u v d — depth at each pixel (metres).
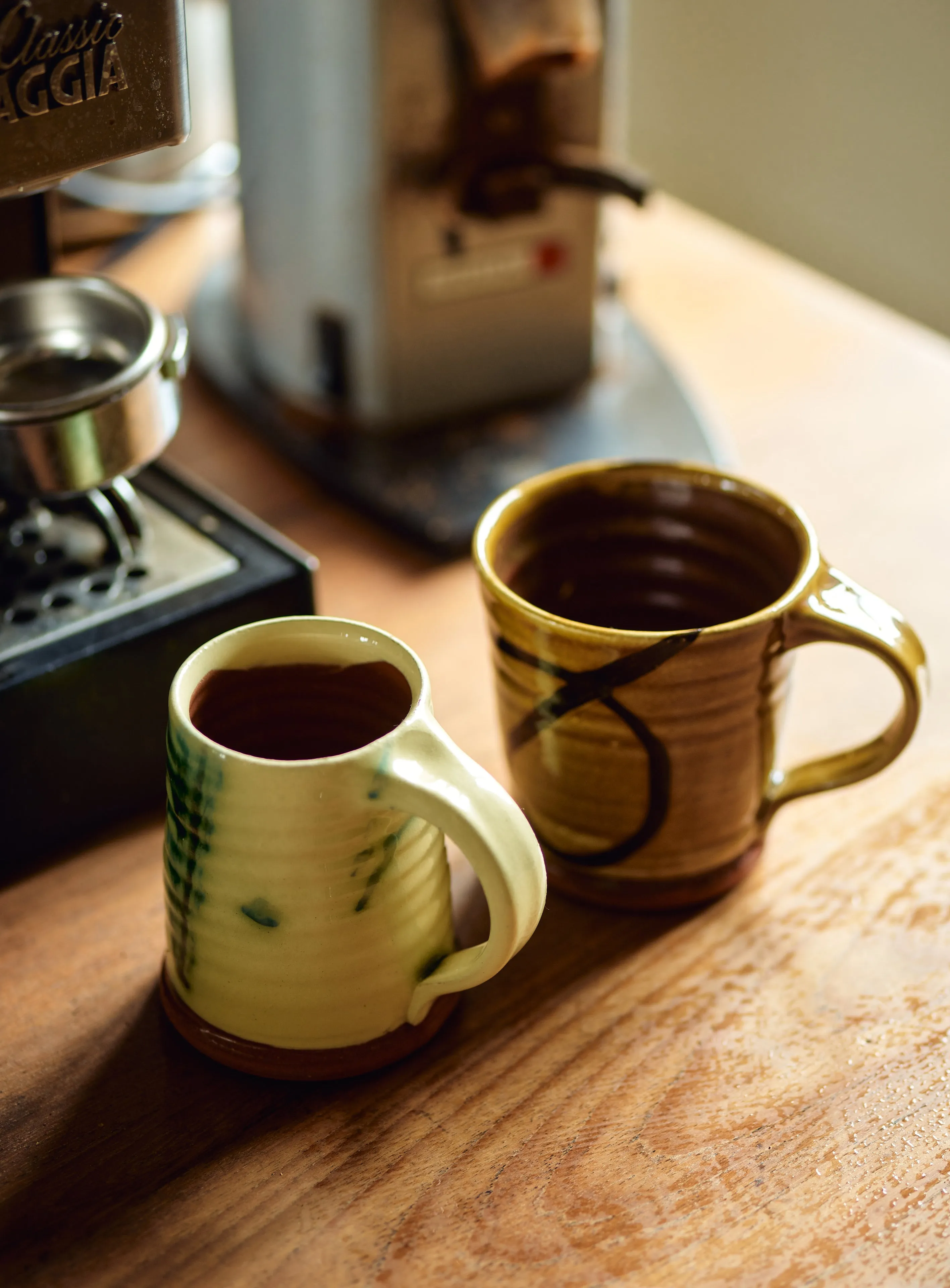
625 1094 0.68
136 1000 0.71
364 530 0.94
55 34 0.63
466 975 0.66
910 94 1.57
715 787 0.70
